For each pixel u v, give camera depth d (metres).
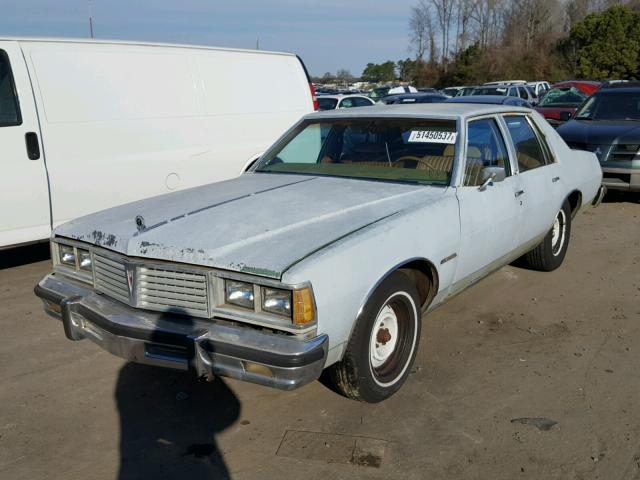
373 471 2.93
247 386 3.77
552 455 3.03
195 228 3.27
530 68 51.78
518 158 4.82
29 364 4.09
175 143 6.65
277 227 3.24
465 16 62.69
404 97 20.14
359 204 3.63
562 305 5.00
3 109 5.48
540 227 5.05
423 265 3.65
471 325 4.61
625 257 6.34
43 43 5.76
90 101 5.99
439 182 4.01
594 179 6.12
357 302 3.08
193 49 6.93
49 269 6.14
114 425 3.37
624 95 9.95
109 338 3.17
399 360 3.54
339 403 3.53
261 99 7.59
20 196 5.57
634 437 3.16
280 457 3.06
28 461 3.06
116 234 3.32
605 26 47.75
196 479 2.91
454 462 2.99
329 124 4.75
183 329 2.97
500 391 3.64
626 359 4.04
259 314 2.88
